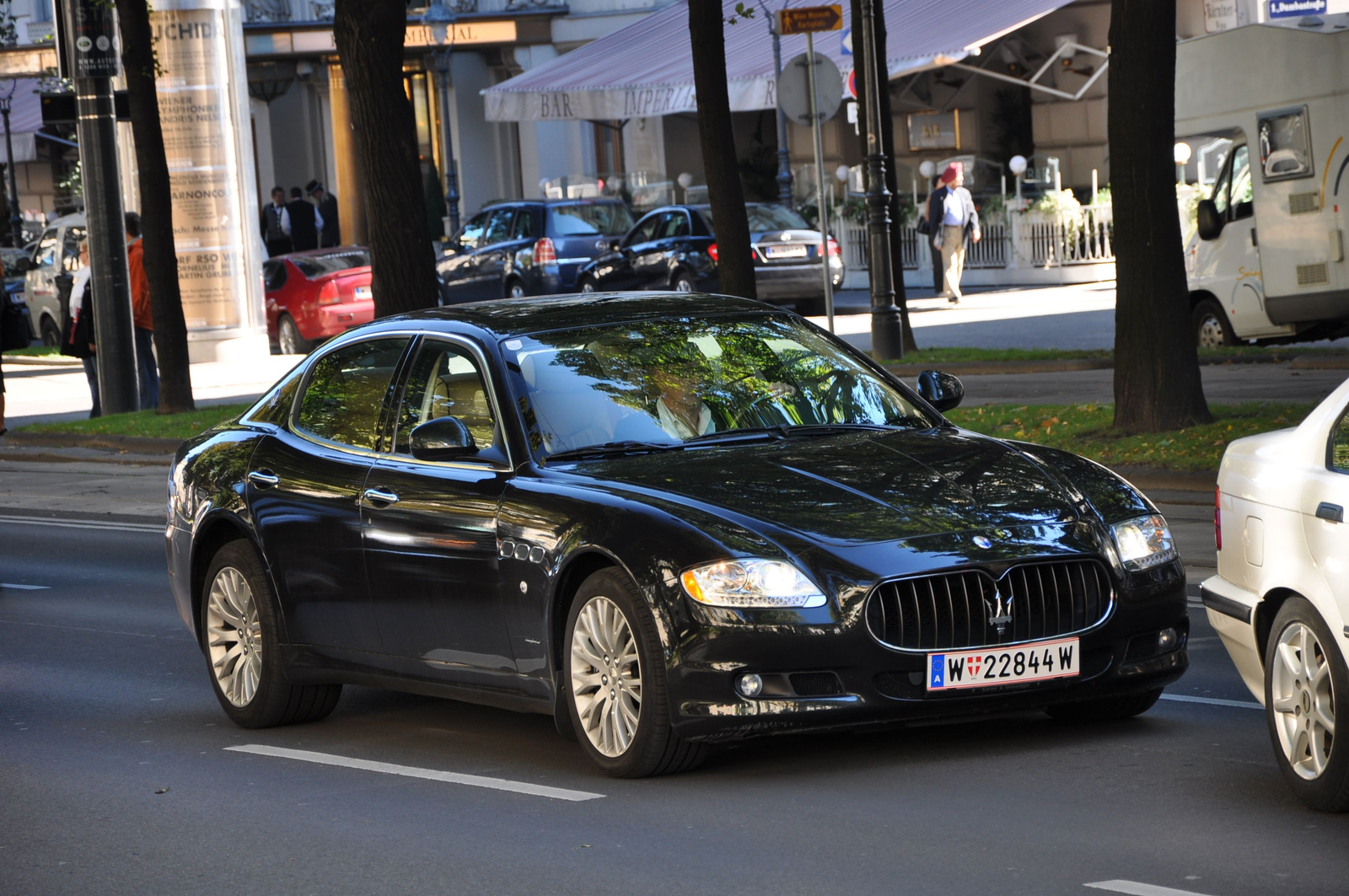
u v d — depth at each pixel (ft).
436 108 496.64
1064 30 364.38
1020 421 156.25
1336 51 189.78
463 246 340.80
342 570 78.33
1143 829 58.70
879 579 63.62
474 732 80.02
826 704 63.52
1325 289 193.77
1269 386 170.71
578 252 322.55
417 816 65.92
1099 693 66.64
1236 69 202.18
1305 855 55.16
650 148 456.45
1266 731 71.82
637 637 65.77
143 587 127.13
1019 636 65.00
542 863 58.95
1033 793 63.67
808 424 75.51
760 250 294.05
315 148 510.17
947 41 309.83
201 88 283.38
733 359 77.61
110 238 224.12
